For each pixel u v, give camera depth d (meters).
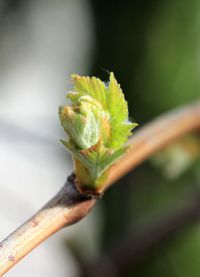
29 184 0.45
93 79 0.15
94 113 0.14
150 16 0.37
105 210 0.36
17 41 0.44
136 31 0.38
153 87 0.37
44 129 0.38
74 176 0.15
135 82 0.37
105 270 0.28
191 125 0.21
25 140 0.32
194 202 0.28
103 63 0.39
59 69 0.50
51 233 0.15
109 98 0.15
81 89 0.15
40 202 0.45
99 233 0.37
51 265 0.52
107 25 0.38
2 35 0.43
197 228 0.31
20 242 0.14
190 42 0.37
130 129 0.15
